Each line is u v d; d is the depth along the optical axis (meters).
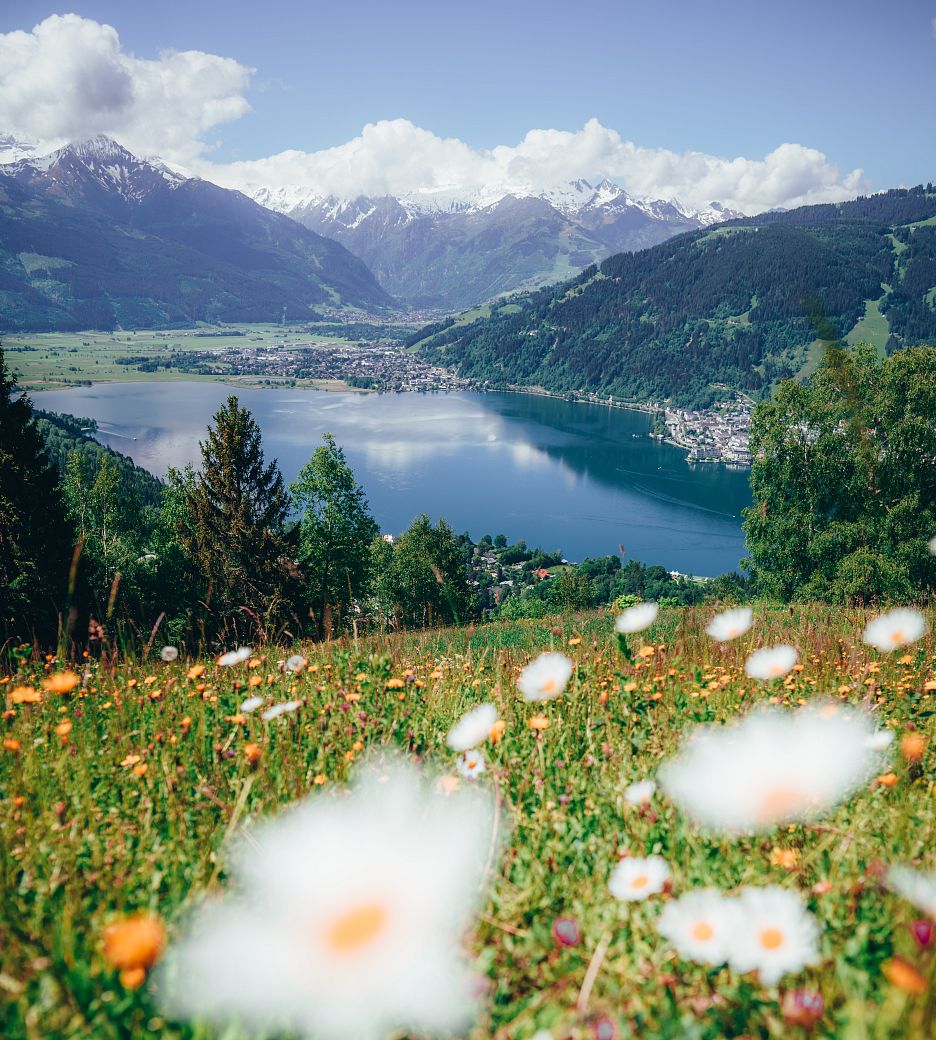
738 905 1.52
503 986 1.76
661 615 10.70
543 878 2.20
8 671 5.43
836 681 4.17
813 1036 1.50
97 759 3.27
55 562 24.39
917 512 27.16
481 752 3.03
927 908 1.44
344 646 5.48
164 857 2.35
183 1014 1.58
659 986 1.75
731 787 1.39
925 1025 1.22
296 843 1.16
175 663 4.95
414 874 1.14
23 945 1.86
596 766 3.00
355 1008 1.07
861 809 2.44
